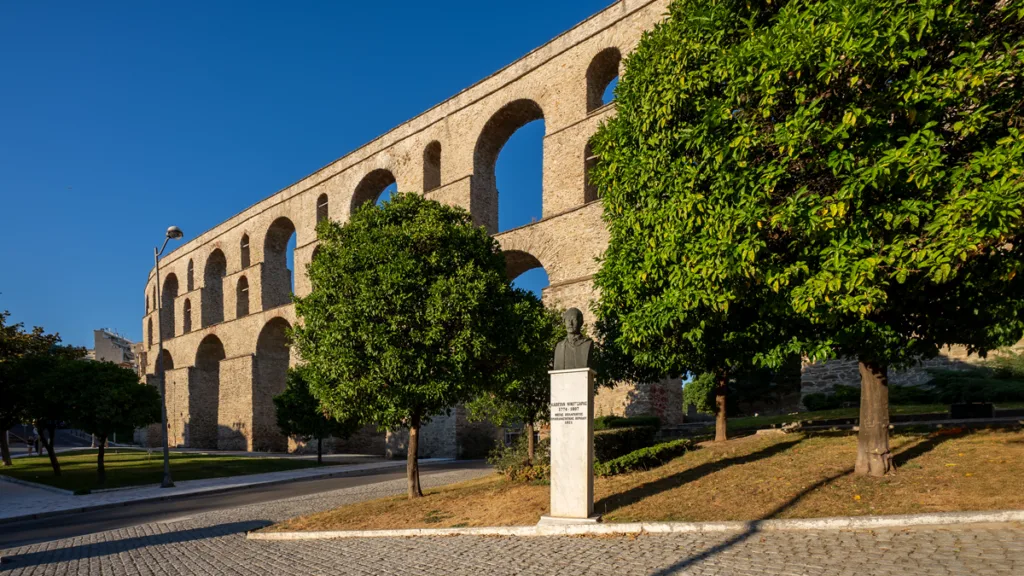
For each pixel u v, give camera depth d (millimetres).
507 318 14305
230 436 45188
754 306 10008
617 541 8086
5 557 11078
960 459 9703
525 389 16953
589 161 27078
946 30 7707
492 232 32406
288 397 31188
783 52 8102
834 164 7668
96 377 24812
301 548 10336
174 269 58188
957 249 6684
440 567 7797
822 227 7742
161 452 43531
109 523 16016
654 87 10297
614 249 12203
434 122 34469
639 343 12156
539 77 29469
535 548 8195
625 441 15750
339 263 13953
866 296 7355
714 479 10836
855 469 9812
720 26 9836
